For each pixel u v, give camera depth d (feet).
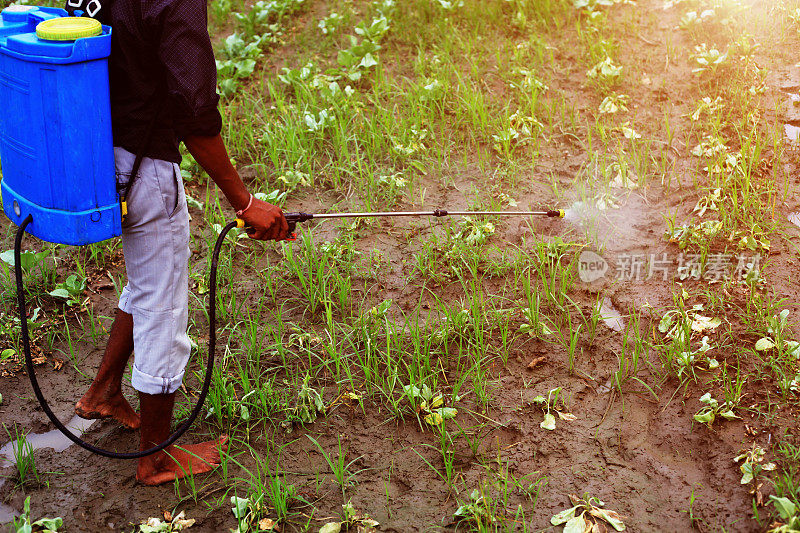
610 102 19.08
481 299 14.34
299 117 19.48
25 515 10.46
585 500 10.50
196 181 18.03
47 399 12.73
